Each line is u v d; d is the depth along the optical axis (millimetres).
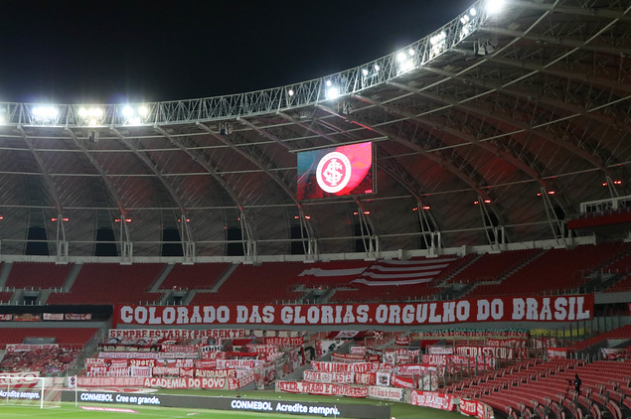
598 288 60375
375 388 54531
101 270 85500
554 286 63938
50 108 65125
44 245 87000
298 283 80000
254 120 65062
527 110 56500
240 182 78312
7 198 82062
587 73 47375
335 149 63188
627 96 47594
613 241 67250
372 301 73062
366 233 82312
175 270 85438
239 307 75000
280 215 83250
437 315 65625
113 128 65938
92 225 86000
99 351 71938
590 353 49406
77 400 57531
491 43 45156
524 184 69750
